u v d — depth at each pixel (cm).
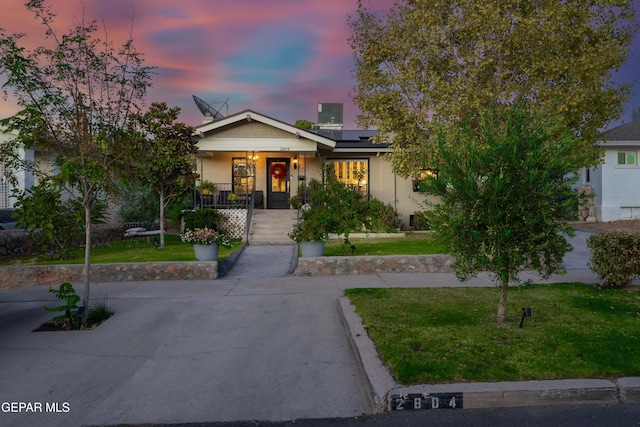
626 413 357
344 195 1163
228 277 967
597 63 1207
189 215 1561
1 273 909
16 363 483
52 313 697
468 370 405
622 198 2139
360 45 1422
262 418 360
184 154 1299
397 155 1371
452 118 1223
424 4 1294
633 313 593
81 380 436
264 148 1702
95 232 1427
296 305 716
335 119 2498
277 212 1731
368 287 820
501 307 554
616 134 2191
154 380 434
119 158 671
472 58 1238
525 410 364
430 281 873
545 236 500
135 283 907
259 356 495
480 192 507
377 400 367
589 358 426
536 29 1202
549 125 529
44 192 720
